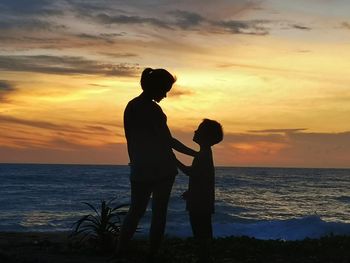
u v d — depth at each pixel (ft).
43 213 96.78
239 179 310.24
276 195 171.12
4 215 92.58
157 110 17.95
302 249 23.90
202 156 18.93
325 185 257.55
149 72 18.10
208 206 18.94
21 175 278.46
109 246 21.54
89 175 305.12
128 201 124.36
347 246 25.16
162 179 17.84
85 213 96.48
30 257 19.80
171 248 23.07
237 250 23.47
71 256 20.48
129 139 18.29
